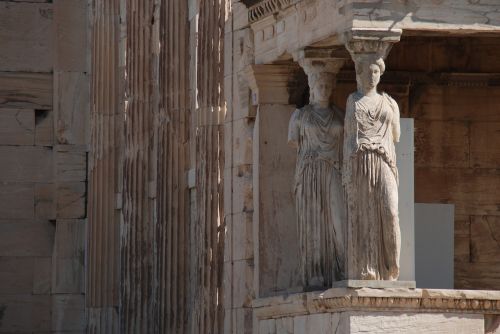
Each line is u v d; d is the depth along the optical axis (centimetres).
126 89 4156
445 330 2675
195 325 3359
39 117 4753
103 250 4531
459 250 3064
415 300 2662
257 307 2950
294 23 2886
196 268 3359
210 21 3325
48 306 4722
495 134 3073
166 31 3784
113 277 4509
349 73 3014
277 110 3012
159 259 3775
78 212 4722
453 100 3073
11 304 4703
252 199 3083
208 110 3331
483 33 2758
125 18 4519
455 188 3067
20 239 4722
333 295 2692
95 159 4575
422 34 2777
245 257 3083
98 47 4597
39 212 4734
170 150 3775
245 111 3092
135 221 4103
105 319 4503
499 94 3073
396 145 2781
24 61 4741
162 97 3794
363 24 2691
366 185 2680
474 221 3066
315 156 2827
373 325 2662
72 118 4753
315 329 2762
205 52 3338
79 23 4772
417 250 2919
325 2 2775
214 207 3319
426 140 3064
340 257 2803
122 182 4303
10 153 4728
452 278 2919
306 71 2862
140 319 4084
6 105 4731
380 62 2702
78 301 4709
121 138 4544
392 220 2678
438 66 3066
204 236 3325
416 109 3066
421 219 2922
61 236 4719
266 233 2994
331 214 2811
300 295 2781
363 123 2686
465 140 3072
